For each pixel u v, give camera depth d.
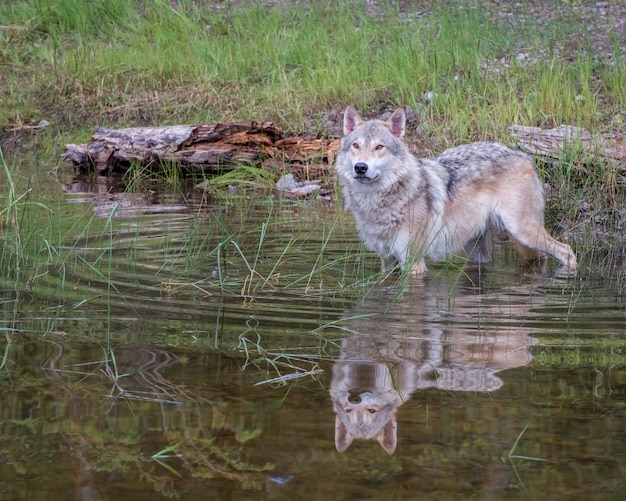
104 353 6.91
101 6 28.69
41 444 5.02
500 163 12.36
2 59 26.31
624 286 10.25
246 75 23.80
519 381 6.25
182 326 7.85
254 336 7.55
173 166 19.06
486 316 8.50
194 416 5.50
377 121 11.61
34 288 9.27
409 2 28.27
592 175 14.80
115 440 5.09
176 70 24.42
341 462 4.79
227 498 4.34
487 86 19.83
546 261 12.38
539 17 25.66
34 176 19.28
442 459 4.84
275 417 5.49
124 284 9.62
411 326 8.04
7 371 6.39
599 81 19.69
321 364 6.71
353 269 11.15
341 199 16.62
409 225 11.52
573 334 7.72
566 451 4.95
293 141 19.41
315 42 24.69
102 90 23.89
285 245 12.45
